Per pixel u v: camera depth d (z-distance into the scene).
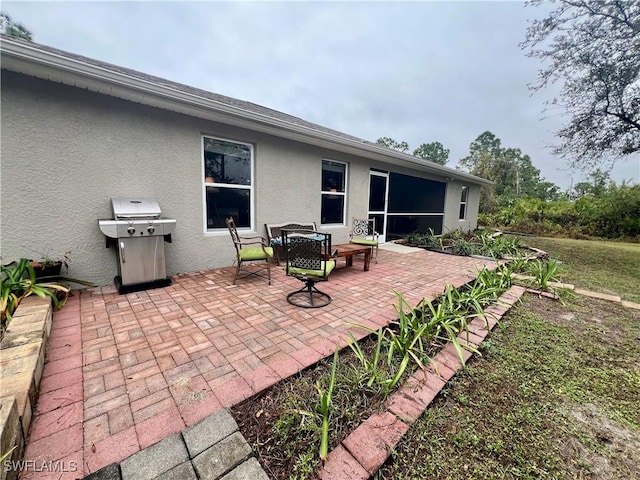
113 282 3.63
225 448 1.29
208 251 4.47
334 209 6.59
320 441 1.38
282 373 1.89
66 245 3.27
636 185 12.84
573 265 6.39
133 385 1.73
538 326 2.91
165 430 1.40
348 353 2.23
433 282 4.18
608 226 12.91
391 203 11.28
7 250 2.95
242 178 4.84
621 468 1.36
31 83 2.92
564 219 14.42
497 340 2.59
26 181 2.99
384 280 4.25
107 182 3.47
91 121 3.30
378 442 1.38
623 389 1.95
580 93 6.89
